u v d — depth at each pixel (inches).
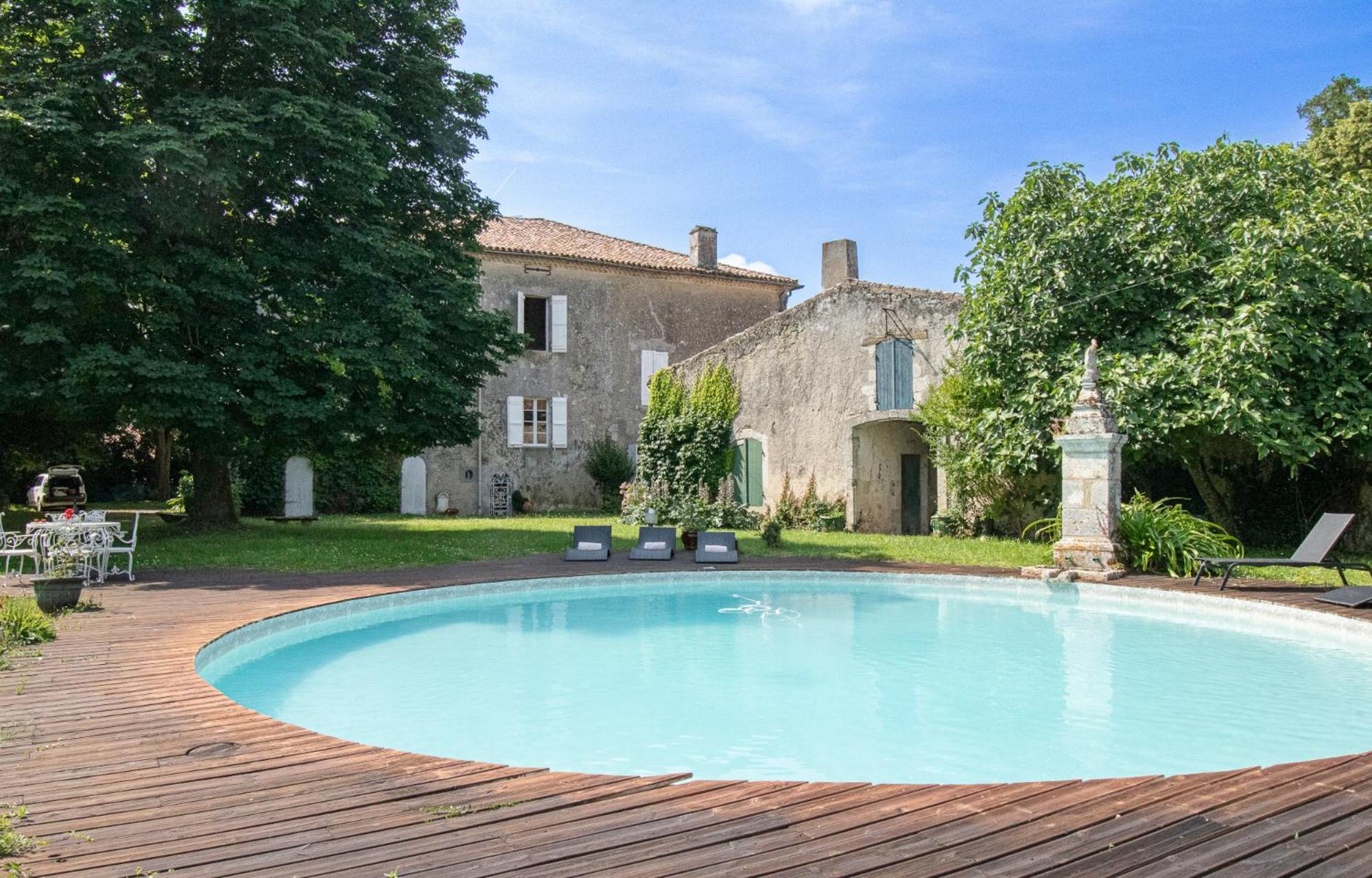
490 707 221.9
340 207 556.4
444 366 600.7
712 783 138.9
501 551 524.4
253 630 288.7
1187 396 444.5
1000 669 261.4
